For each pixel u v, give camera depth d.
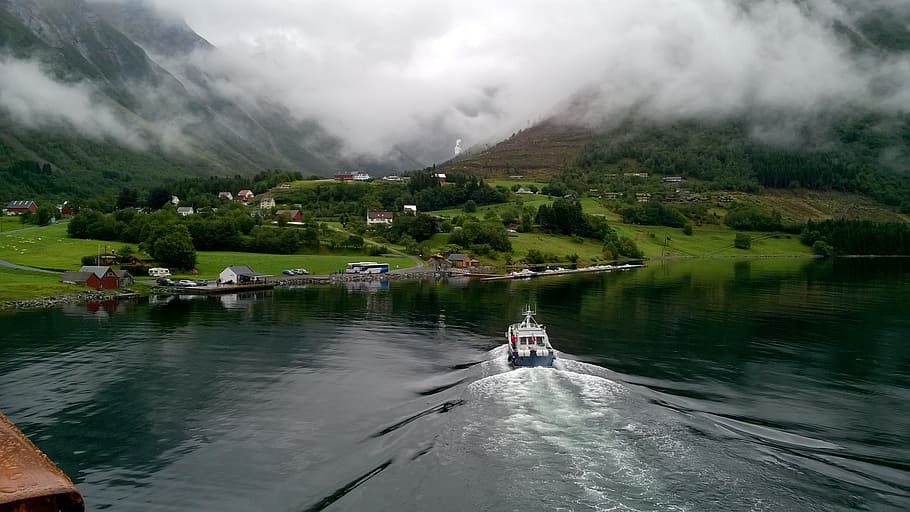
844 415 47.06
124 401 52.78
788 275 164.50
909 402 50.59
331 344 75.69
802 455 36.53
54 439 44.41
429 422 41.31
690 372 59.34
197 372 62.06
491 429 38.38
